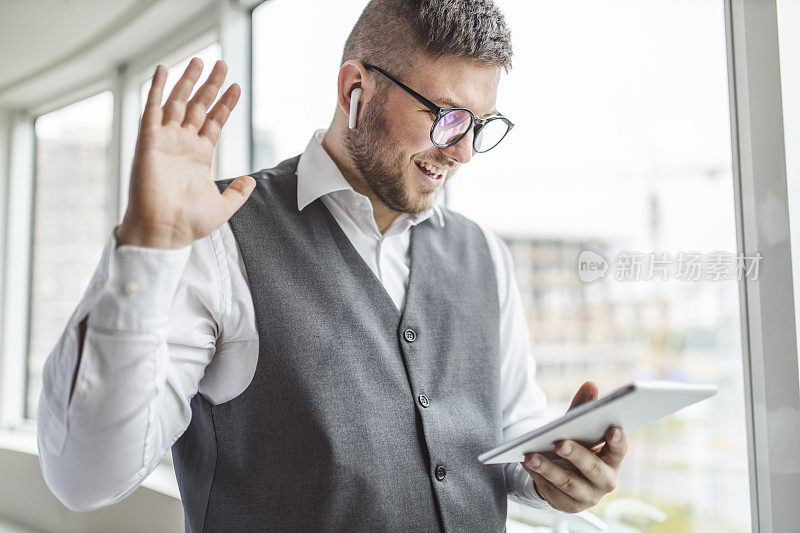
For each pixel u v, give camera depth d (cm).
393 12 98
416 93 94
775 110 108
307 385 90
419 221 108
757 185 110
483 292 113
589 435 82
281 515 90
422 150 95
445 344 104
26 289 298
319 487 89
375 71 97
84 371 69
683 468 124
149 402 73
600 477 84
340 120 105
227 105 77
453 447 98
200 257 88
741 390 116
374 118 97
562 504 94
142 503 177
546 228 144
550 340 143
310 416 90
